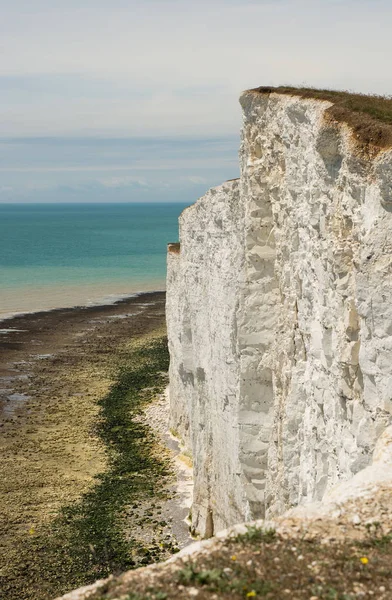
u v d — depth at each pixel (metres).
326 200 16.56
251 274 21.08
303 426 18.19
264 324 21.02
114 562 23.28
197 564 9.16
